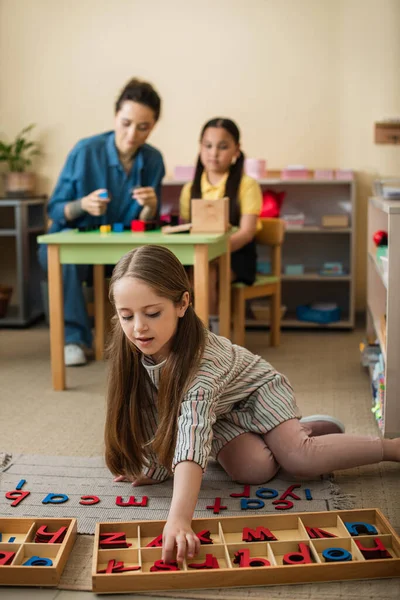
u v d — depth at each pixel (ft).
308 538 4.52
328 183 12.69
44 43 13.00
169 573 4.13
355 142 12.76
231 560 4.43
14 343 11.27
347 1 12.49
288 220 12.46
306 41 12.64
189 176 12.49
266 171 12.62
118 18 12.85
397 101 12.60
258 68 12.77
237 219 10.48
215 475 5.87
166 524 4.28
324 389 8.53
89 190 10.18
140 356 5.27
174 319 4.80
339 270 12.55
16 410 7.80
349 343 11.28
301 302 13.43
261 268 12.41
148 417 5.41
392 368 6.59
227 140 10.46
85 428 7.16
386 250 8.07
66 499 5.35
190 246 7.95
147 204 9.45
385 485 5.66
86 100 13.07
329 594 4.11
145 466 5.68
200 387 4.89
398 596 4.09
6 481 5.73
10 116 13.20
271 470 5.62
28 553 4.44
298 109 12.80
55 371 8.58
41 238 8.19
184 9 12.76
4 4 12.96
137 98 9.77
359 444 5.52
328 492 5.49
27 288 12.48
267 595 4.10
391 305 6.56
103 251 8.15
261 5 12.63
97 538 4.44
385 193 7.82
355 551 4.39
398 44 12.49
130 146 9.95
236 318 10.36
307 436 5.59
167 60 12.89
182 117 13.01
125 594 4.13
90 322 11.19
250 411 5.76
